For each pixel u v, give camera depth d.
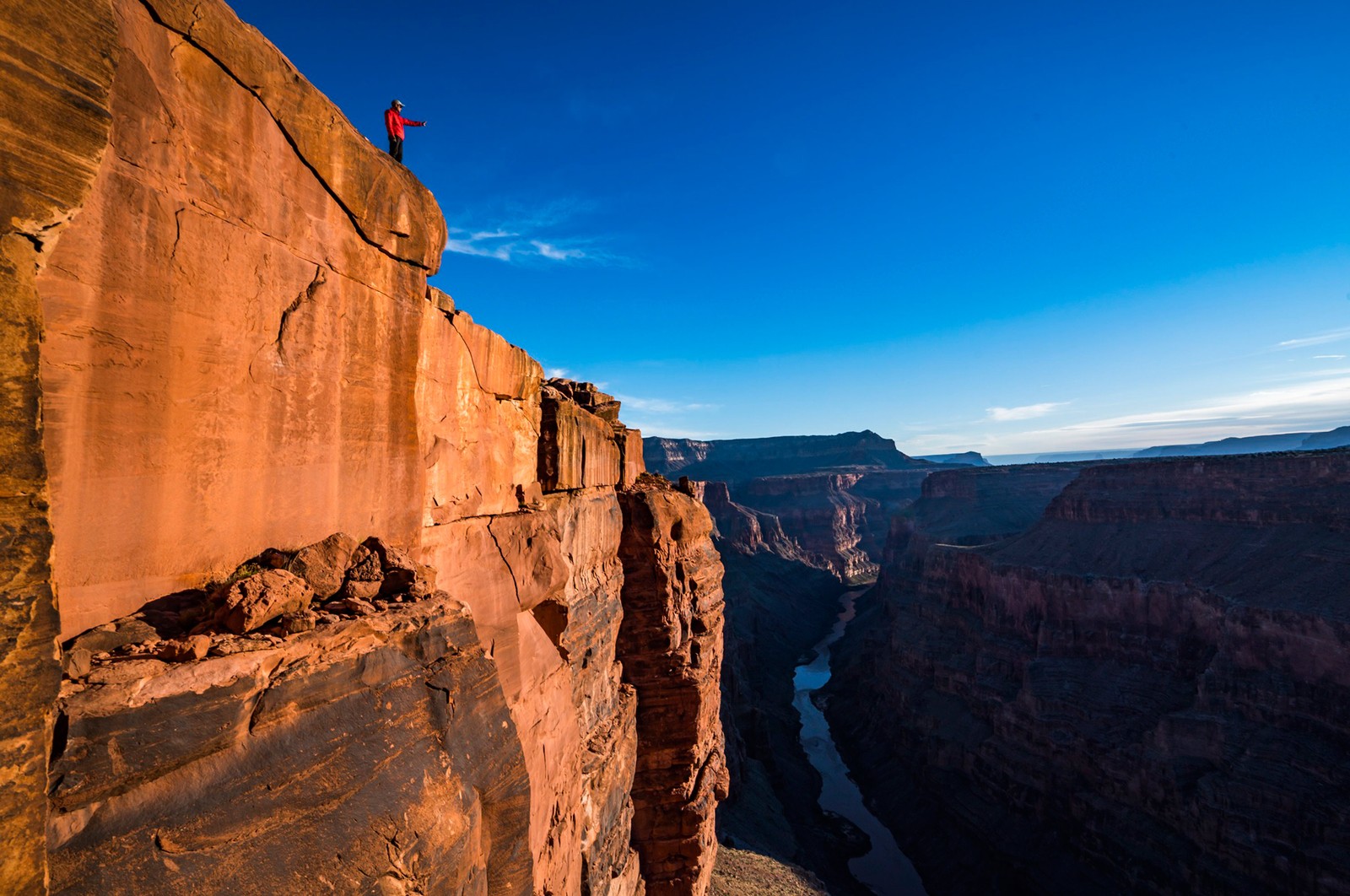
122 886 4.74
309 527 8.46
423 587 8.83
